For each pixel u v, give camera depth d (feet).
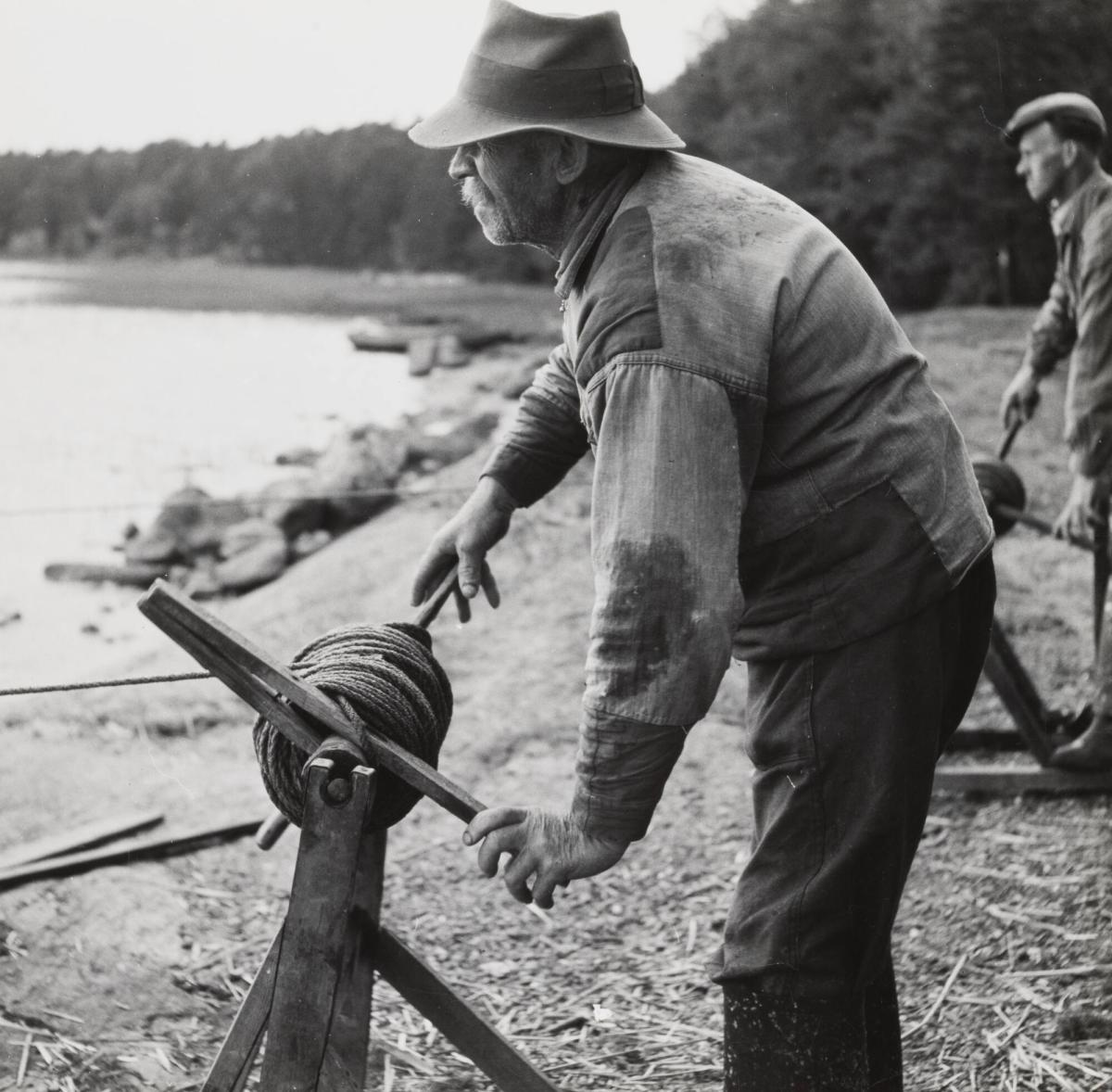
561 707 16.19
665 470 6.70
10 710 16.02
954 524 7.34
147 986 10.81
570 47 7.11
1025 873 12.59
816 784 7.28
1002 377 29.63
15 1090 9.34
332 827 6.84
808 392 7.08
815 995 7.25
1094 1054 9.91
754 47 44.34
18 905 11.59
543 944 11.90
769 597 7.38
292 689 6.93
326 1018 6.95
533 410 8.91
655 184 7.22
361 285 54.29
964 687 7.95
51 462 28.50
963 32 38.86
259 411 33.04
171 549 22.61
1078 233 14.33
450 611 18.89
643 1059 10.25
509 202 7.38
